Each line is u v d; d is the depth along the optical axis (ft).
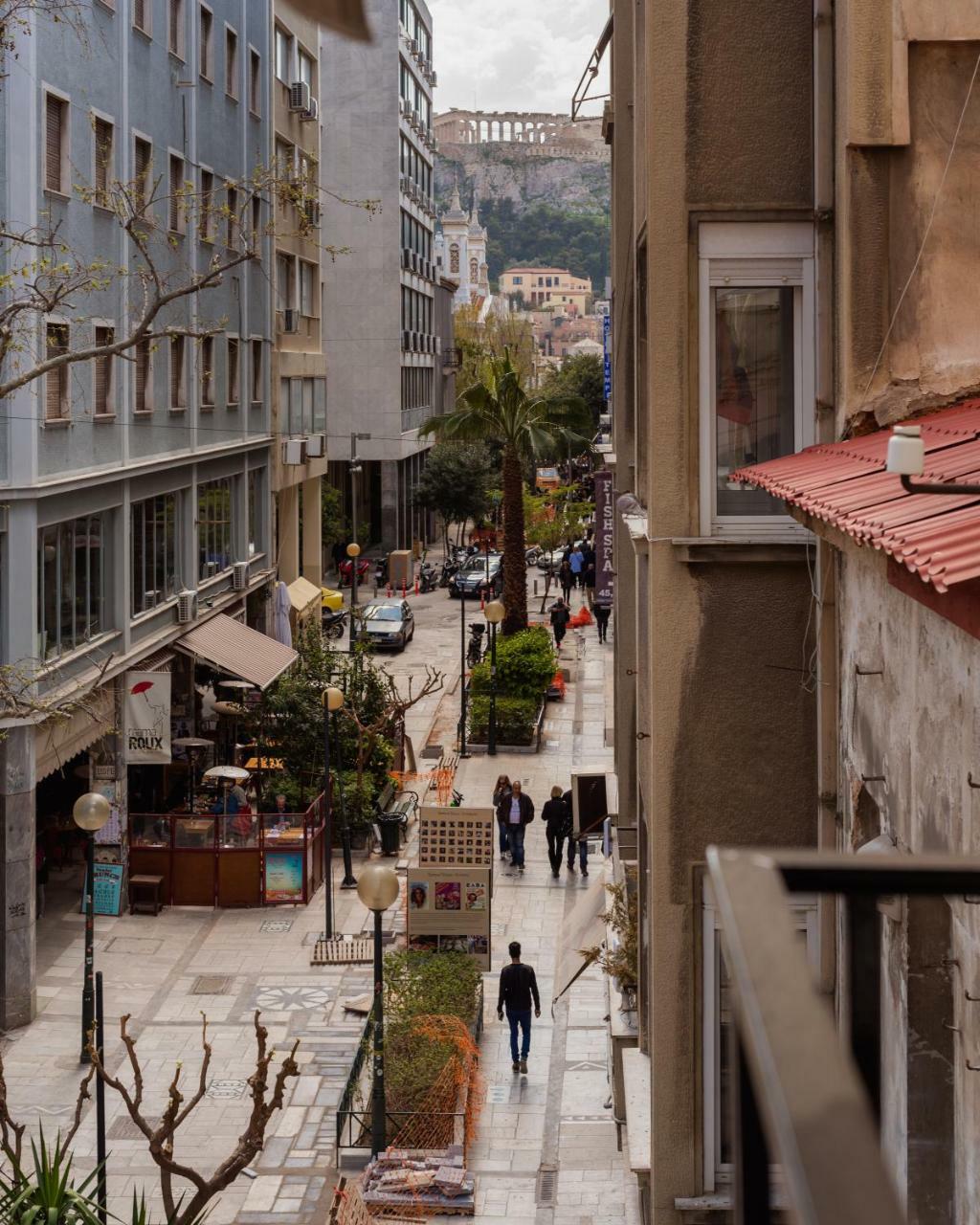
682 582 35.76
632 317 63.87
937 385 33.09
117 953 95.76
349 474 301.22
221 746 136.67
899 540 20.68
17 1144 48.11
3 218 85.46
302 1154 69.05
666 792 35.86
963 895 5.82
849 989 6.07
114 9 106.01
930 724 23.31
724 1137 35.96
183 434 127.95
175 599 124.98
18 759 83.05
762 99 35.60
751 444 36.22
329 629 203.82
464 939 92.84
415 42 310.04
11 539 87.45
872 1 32.22
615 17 64.80
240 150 148.97
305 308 192.54
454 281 381.40
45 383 91.76
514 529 188.96
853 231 32.99
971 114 32.73
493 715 152.05
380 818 117.70
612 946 68.28
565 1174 66.44
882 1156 3.93
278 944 98.17
